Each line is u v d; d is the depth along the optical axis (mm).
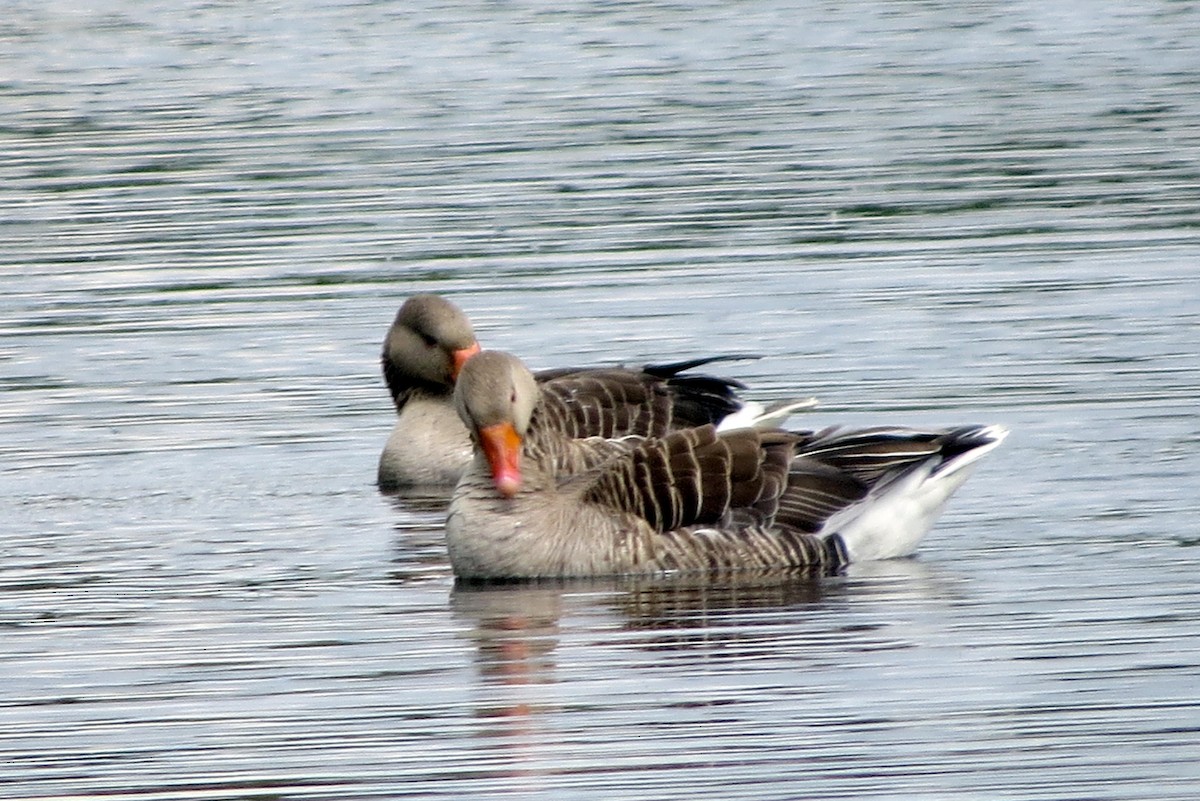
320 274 24594
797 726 10992
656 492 14367
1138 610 12867
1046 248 24953
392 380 18344
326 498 16828
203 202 28859
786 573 14180
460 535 14203
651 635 12680
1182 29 43031
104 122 35406
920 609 13070
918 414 18156
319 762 10664
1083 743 10680
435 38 44156
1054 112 34281
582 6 48344
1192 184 28438
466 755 10703
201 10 48562
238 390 19906
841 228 26422
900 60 40344
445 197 28797
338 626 13094
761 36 43625
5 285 24359
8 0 50094
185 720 11344
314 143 33062
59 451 17922
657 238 26062
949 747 10656
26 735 11164
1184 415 17828
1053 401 18438
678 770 10422
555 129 33781
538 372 18812
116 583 14219
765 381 19484
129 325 22406
